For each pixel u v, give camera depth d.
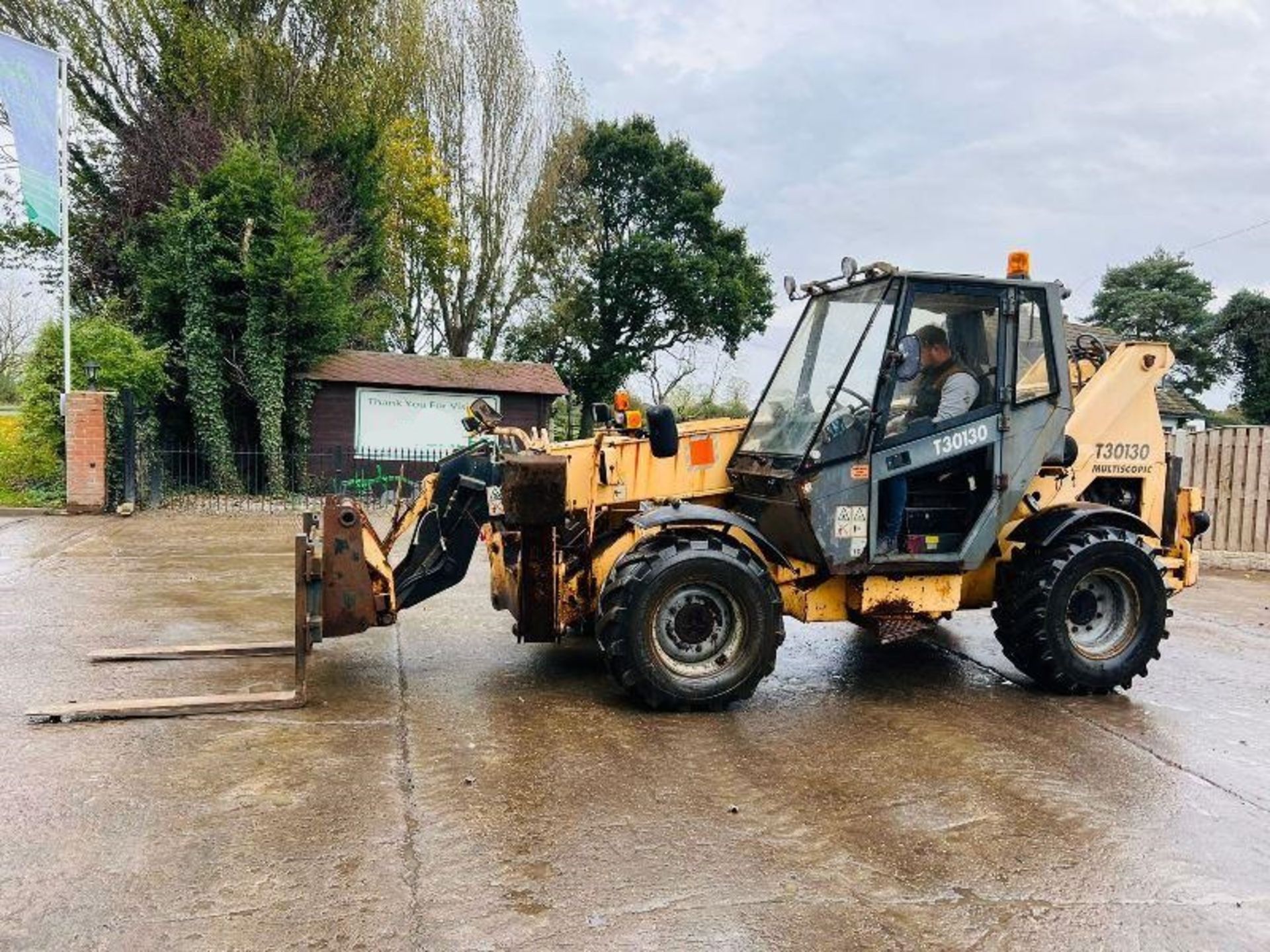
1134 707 5.05
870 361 4.89
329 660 5.68
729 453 5.68
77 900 2.77
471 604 7.61
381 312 22.94
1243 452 11.12
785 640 6.59
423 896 2.85
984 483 5.12
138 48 19.02
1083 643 5.27
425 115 25.89
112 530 11.57
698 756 4.14
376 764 3.93
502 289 27.48
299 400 17.20
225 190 16.22
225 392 16.81
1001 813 3.59
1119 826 3.50
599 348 30.94
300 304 16.44
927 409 5.01
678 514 4.80
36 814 3.36
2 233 18.44
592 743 4.27
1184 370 34.62
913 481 5.24
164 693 4.87
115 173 18.75
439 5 25.95
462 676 5.37
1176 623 7.51
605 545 5.24
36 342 15.09
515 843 3.23
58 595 7.41
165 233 16.83
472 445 5.48
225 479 16.30
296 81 19.94
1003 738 4.48
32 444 14.78
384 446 17.95
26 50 12.96
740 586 4.73
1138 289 35.97
